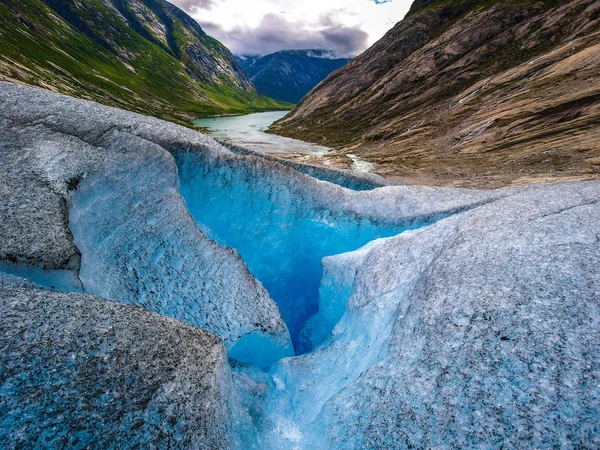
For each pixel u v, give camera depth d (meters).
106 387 4.29
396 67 101.88
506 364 4.76
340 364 8.05
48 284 5.79
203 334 5.84
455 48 88.62
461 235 8.62
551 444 3.76
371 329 8.17
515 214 8.66
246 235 14.45
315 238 15.52
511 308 5.55
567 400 4.05
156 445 4.01
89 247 7.26
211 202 13.77
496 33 85.12
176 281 8.48
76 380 4.22
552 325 4.98
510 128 46.44
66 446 3.66
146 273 8.07
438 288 6.93
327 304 12.36
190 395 4.66
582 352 4.46
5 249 5.64
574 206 8.25
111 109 12.66
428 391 5.04
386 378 5.78
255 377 8.34
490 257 7.09
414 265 8.97
